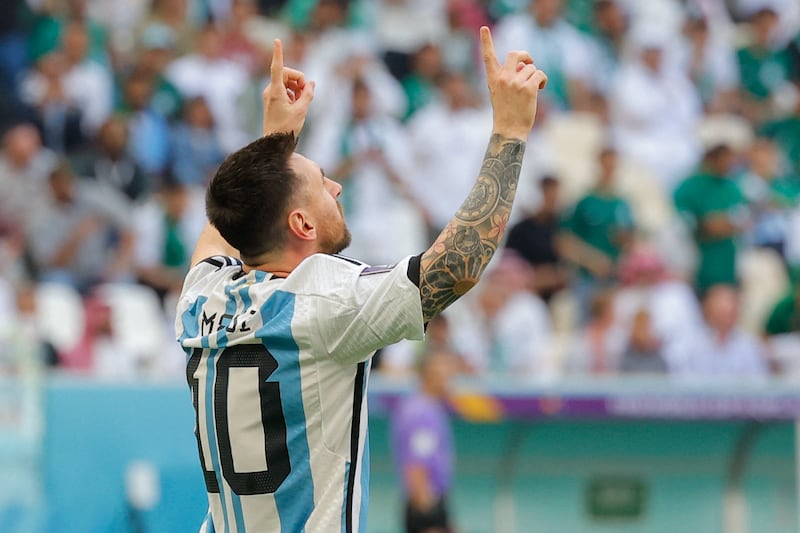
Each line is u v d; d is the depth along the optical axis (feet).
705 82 144.15
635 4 146.92
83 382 80.33
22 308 100.48
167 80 124.98
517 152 31.73
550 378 97.45
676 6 148.87
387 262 116.37
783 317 116.26
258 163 32.68
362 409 32.04
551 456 96.73
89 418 79.87
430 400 92.84
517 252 116.67
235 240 32.91
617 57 141.59
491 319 106.93
